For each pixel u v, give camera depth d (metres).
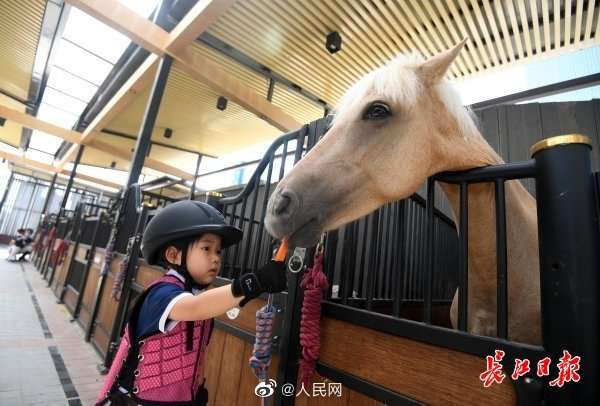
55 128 7.48
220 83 3.88
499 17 2.72
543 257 0.55
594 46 2.76
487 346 0.60
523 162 0.63
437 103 0.86
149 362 0.79
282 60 3.82
